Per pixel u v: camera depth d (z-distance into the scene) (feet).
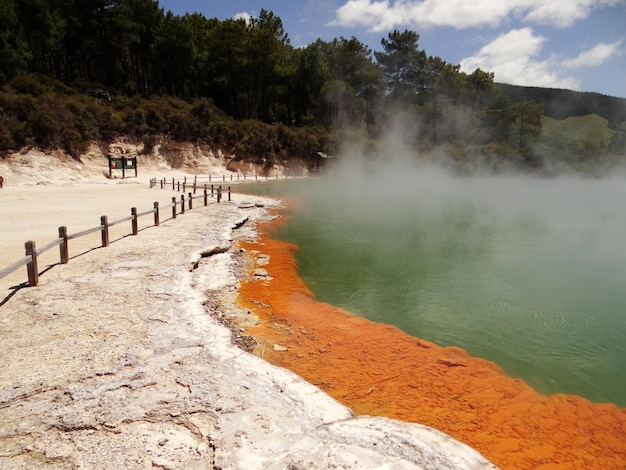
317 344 21.94
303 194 110.83
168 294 25.02
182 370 15.92
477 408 16.39
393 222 65.92
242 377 15.57
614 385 19.04
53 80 139.13
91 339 18.53
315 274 36.45
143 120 144.97
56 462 10.74
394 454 11.42
